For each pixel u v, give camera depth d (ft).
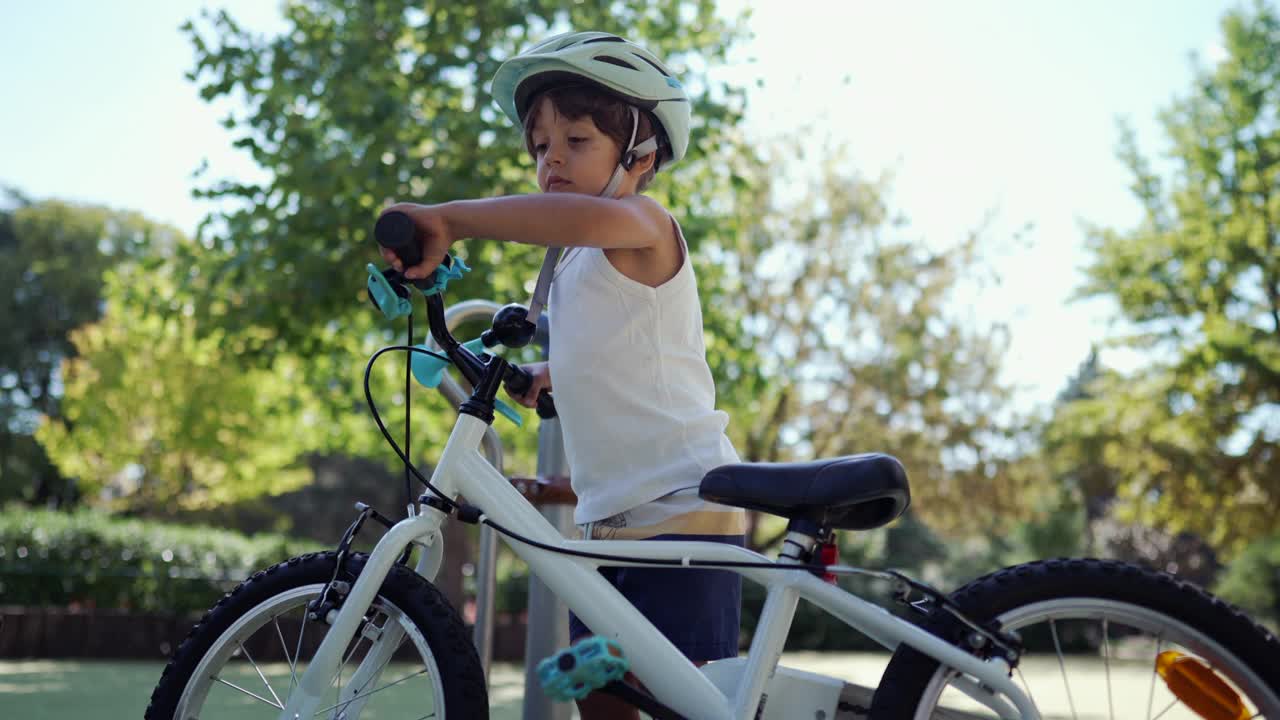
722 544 4.89
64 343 93.76
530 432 25.45
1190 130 44.04
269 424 47.62
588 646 4.36
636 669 4.84
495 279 22.00
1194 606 4.73
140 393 50.37
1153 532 67.77
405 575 5.02
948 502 43.50
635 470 5.39
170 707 5.15
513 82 5.72
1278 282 42.60
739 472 4.93
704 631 5.25
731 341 24.57
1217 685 4.66
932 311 41.24
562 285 5.66
